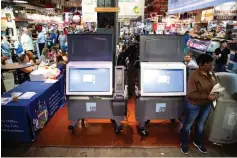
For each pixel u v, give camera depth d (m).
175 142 3.59
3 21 9.64
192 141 3.62
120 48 7.34
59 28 18.67
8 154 3.21
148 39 3.53
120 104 3.56
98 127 4.07
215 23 9.93
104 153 3.26
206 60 2.85
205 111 3.14
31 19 13.64
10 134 3.36
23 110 3.21
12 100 3.41
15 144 3.47
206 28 10.91
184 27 13.58
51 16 18.25
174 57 3.62
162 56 3.60
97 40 3.59
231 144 3.56
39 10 15.77
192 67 3.79
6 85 4.99
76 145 3.47
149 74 3.50
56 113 4.58
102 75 3.52
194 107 3.03
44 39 10.50
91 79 3.52
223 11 7.71
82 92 3.50
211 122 3.52
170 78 3.51
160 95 3.49
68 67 3.50
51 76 4.66
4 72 5.09
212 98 2.93
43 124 3.82
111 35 3.58
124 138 3.69
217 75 3.60
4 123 3.28
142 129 3.76
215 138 3.54
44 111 3.85
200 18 10.32
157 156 3.21
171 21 14.83
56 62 5.48
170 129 4.02
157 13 16.67
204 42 9.23
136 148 3.40
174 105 3.62
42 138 3.66
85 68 3.50
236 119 3.42
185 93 3.52
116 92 3.55
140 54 3.57
